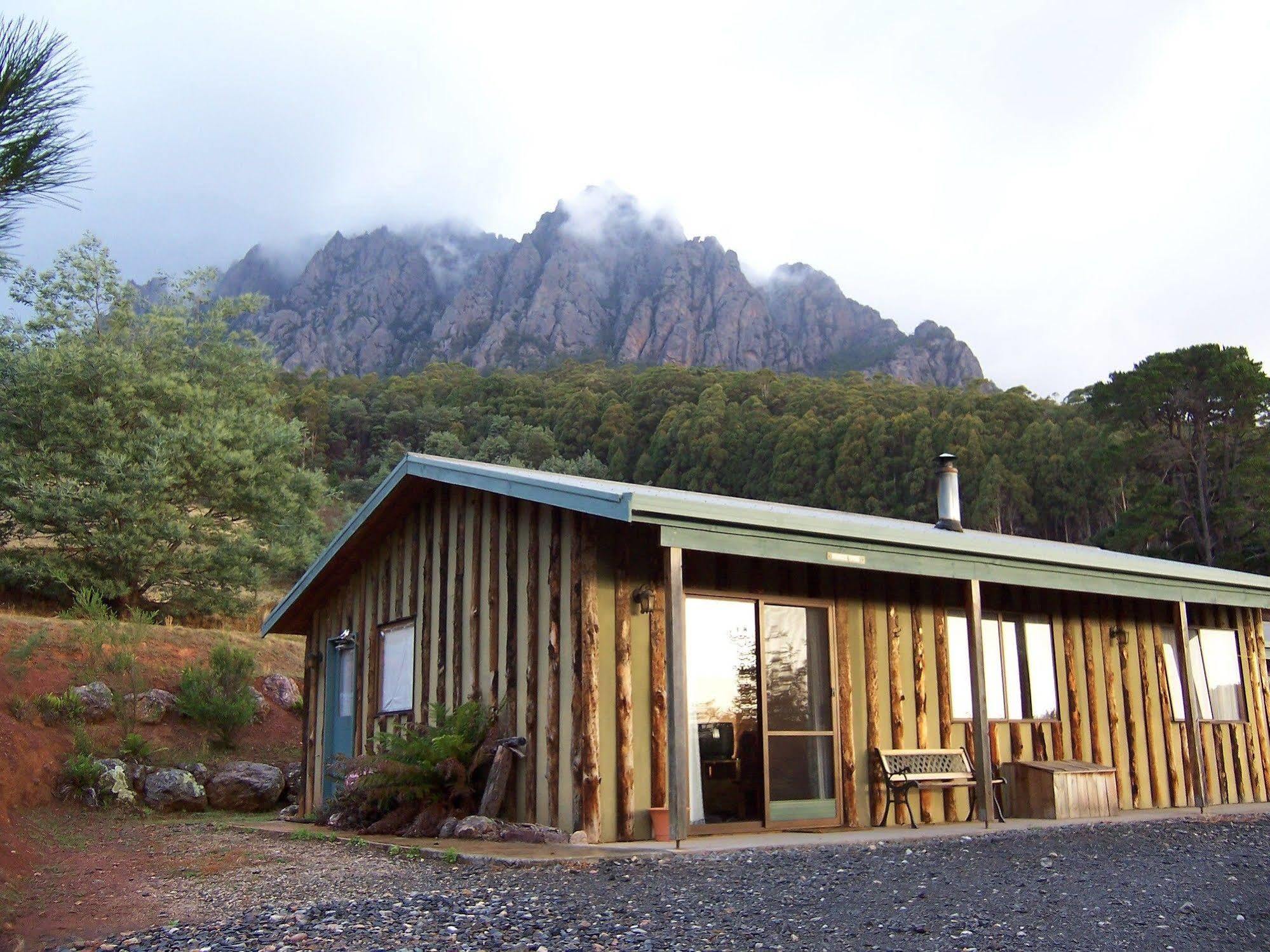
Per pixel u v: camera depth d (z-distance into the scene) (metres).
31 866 7.37
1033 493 54.72
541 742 8.36
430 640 10.20
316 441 81.19
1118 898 5.55
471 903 5.45
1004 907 5.28
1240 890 5.91
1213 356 40.84
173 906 5.80
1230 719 13.31
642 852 6.96
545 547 8.67
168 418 24.31
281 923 5.11
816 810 9.00
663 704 8.27
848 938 4.63
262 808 12.90
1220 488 41.09
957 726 10.23
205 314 29.80
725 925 4.87
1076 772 10.18
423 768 8.59
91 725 13.84
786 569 9.30
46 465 22.42
